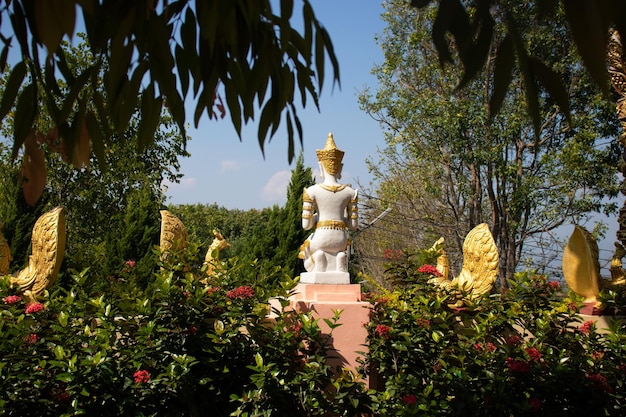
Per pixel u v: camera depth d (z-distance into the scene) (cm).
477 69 160
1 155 1302
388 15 1570
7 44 225
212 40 183
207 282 599
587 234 636
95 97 228
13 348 478
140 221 1307
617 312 605
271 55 213
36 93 220
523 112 1311
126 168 1680
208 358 519
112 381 473
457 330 585
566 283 661
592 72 133
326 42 200
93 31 211
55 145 230
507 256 1591
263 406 487
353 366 572
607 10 137
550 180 1469
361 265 2066
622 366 520
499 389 492
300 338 544
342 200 636
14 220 1169
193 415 493
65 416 443
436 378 510
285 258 1447
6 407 449
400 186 1752
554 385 507
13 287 593
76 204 1738
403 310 571
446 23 159
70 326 514
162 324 534
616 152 1383
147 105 232
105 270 1241
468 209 1831
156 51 197
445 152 1497
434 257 619
